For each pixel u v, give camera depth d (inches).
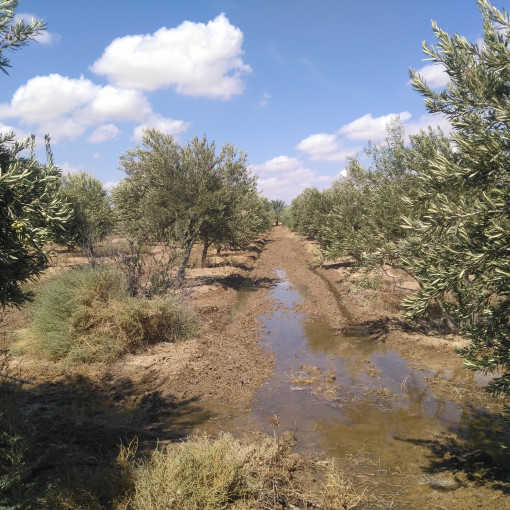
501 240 148.1
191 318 488.4
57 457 217.3
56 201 145.2
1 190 134.3
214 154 738.8
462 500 211.8
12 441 171.2
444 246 167.6
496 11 166.9
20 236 138.5
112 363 390.9
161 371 378.3
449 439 277.7
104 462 218.8
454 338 488.1
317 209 1184.8
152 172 728.3
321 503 205.5
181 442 260.1
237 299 750.5
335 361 434.3
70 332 396.5
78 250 932.6
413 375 394.6
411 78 191.2
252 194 968.3
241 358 425.4
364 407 327.6
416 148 418.0
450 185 170.1
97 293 420.8
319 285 861.2
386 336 506.6
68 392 329.4
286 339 514.9
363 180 536.1
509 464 244.2
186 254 682.8
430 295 168.4
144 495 174.4
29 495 167.6
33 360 386.3
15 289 163.2
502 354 179.9
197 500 179.0
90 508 169.0
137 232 735.7
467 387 363.6
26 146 163.0
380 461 251.9
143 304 440.5
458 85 181.9
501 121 158.4
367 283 470.9
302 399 341.7
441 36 180.4
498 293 162.4
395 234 486.3
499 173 156.9
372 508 208.1
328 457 255.9
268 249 1715.1
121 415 298.8
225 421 299.0
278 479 219.6
